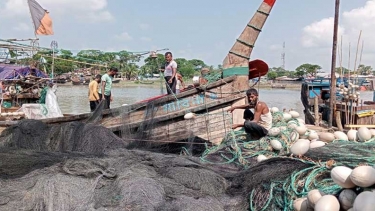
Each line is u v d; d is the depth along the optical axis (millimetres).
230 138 7828
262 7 9477
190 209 4555
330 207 3781
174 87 10875
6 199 4922
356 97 14859
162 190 5000
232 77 9383
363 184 3715
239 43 9453
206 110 9328
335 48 15195
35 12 18484
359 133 6379
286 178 4762
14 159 6141
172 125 9281
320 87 22547
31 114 12953
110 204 4773
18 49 21125
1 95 19250
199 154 8641
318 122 15656
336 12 15102
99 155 6566
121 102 26219
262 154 6848
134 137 9180
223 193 5305
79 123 8320
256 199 4883
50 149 7926
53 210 4734
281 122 8258
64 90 39406
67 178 5184
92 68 20859
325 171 4648
